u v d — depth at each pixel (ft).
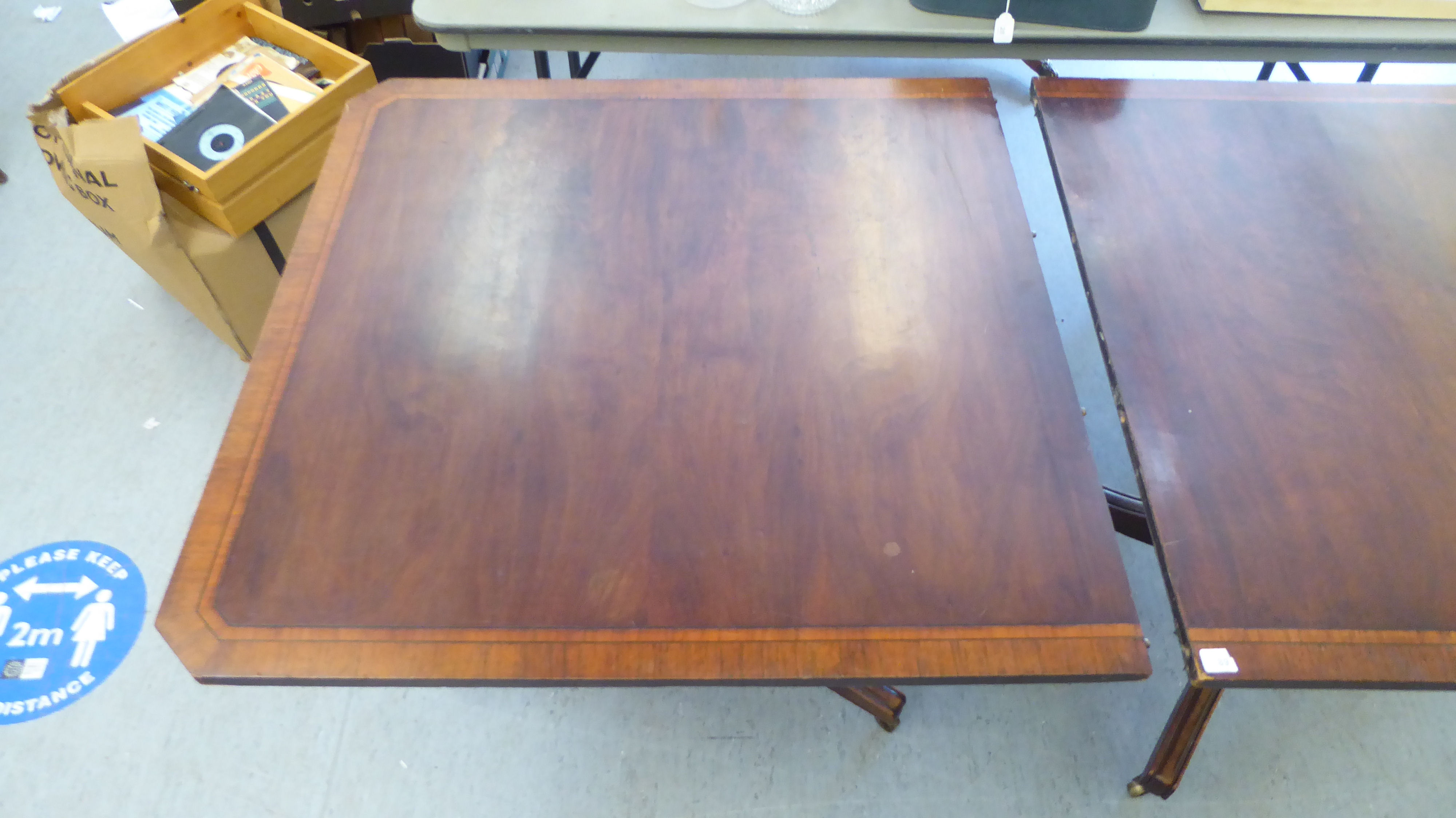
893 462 3.26
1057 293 7.06
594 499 3.16
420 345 3.55
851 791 4.80
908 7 4.91
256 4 6.24
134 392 6.30
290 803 4.72
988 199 4.10
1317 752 4.91
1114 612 2.95
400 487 3.17
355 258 3.81
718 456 3.27
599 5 4.91
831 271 3.83
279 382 3.43
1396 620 2.92
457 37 4.88
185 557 3.00
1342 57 4.81
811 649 2.86
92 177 4.92
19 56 8.50
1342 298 3.76
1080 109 4.47
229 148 5.47
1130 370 3.51
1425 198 4.15
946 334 3.63
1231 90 4.59
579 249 3.88
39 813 4.64
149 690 5.04
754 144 4.29
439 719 5.00
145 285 6.91
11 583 5.39
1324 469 3.25
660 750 4.92
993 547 3.07
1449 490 3.20
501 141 4.27
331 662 2.82
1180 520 3.12
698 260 3.85
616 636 2.88
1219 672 2.83
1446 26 4.72
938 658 2.85
